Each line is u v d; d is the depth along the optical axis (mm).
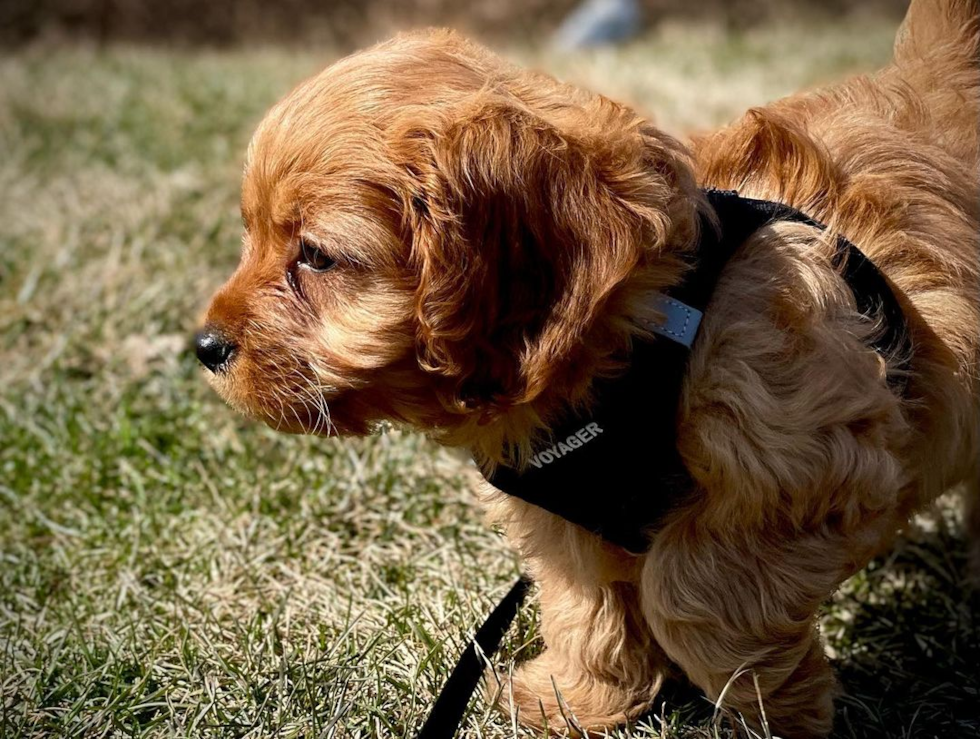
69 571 658
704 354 479
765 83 1483
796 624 499
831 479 480
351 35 2521
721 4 2510
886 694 582
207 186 1103
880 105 576
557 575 542
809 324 482
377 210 477
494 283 473
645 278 477
